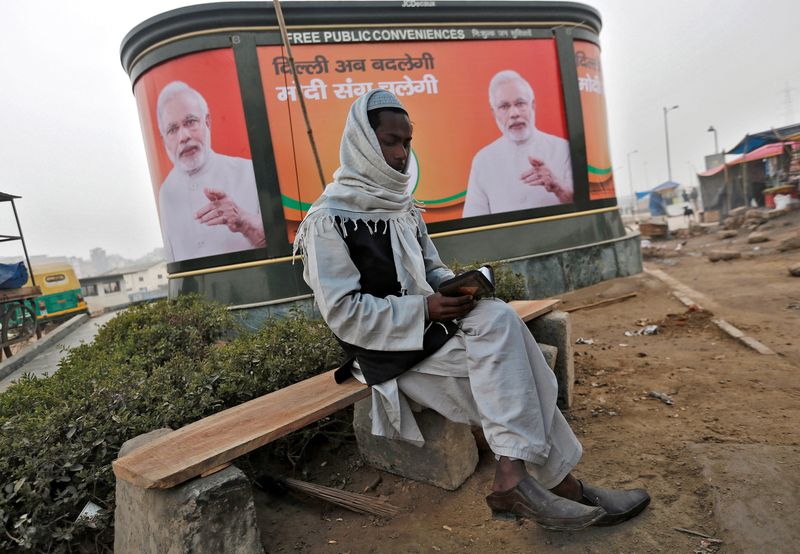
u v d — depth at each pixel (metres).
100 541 2.09
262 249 6.13
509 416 1.71
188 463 1.61
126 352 3.98
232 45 6.04
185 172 6.12
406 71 6.74
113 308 22.56
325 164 6.36
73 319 9.80
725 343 4.35
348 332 1.92
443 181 6.96
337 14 6.37
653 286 7.64
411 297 1.91
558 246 7.56
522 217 7.36
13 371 6.43
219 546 1.61
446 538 1.99
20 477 2.03
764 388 3.15
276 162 6.16
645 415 2.94
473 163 7.09
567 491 1.84
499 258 7.18
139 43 6.12
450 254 6.96
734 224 18.20
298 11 6.20
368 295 1.92
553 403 1.84
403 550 1.95
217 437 1.80
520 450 1.69
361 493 2.42
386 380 1.98
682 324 5.22
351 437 2.91
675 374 3.59
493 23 7.16
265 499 2.42
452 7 6.90
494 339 1.79
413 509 2.23
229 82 6.05
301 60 6.25
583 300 7.24
